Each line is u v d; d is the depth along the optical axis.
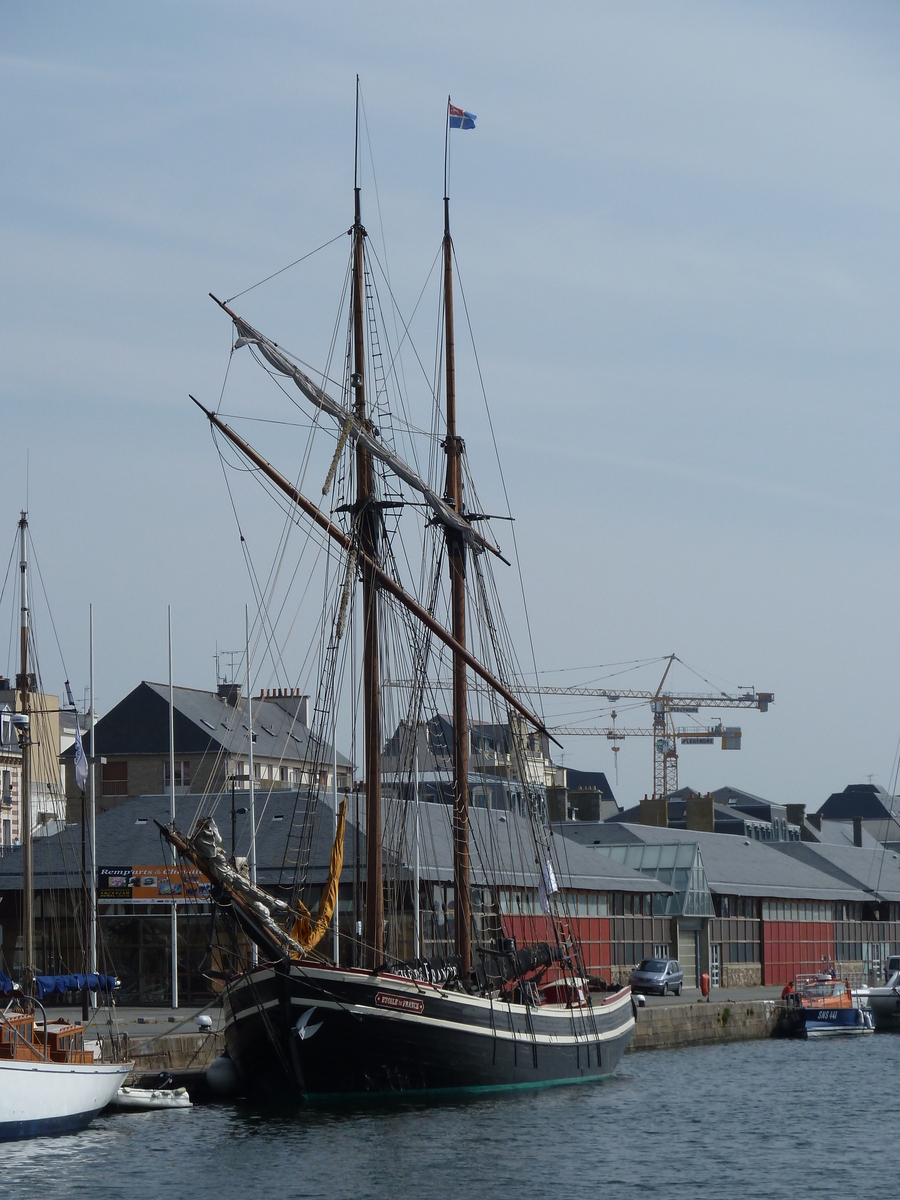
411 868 76.81
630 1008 67.44
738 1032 86.94
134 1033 60.31
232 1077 53.47
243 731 133.50
